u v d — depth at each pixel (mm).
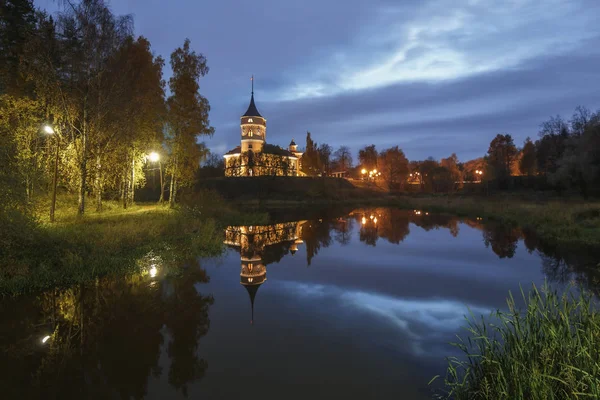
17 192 11133
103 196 32062
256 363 6082
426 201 53812
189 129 27484
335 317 8414
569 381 3881
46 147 19406
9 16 21328
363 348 6684
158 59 27297
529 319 5168
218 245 16828
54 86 16703
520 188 56188
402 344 6863
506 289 10484
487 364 4910
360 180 92062
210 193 33625
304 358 6273
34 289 9562
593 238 16812
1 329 7371
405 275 12531
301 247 18500
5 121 16531
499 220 28812
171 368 5914
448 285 11133
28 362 6062
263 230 25094
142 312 8469
